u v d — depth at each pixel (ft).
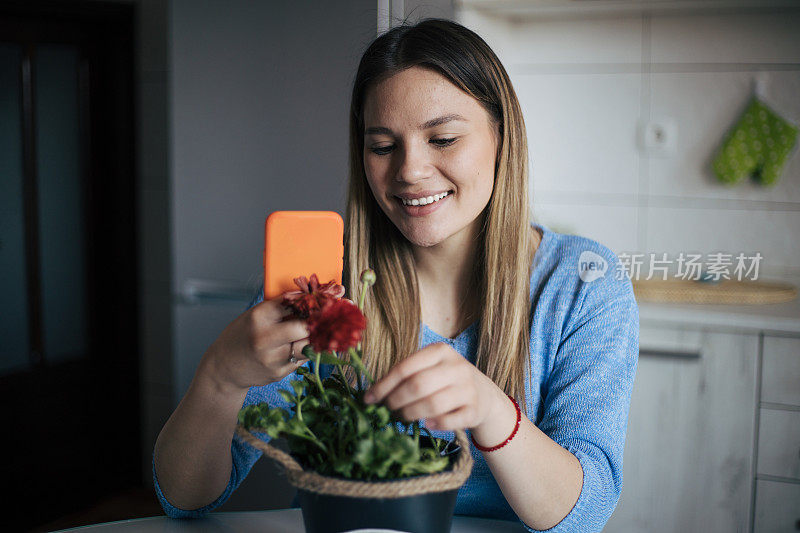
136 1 9.70
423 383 2.16
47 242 9.75
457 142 2.95
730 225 8.10
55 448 9.88
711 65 7.93
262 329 2.45
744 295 7.02
